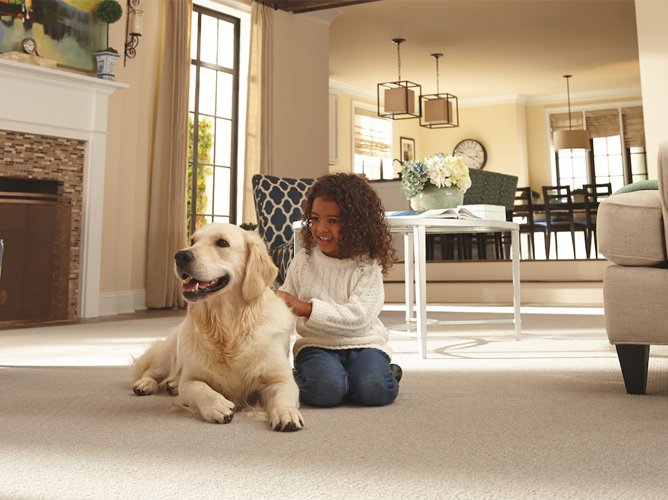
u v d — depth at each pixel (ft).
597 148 38.70
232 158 22.61
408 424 4.75
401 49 31.01
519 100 39.47
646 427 4.60
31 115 14.70
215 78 22.08
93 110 15.98
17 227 14.49
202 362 5.15
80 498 3.11
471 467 3.62
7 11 14.84
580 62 33.32
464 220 9.08
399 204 24.40
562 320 14.33
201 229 5.16
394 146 39.81
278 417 4.53
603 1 25.58
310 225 5.98
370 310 5.69
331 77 35.53
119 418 4.97
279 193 12.78
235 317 5.09
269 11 22.66
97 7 16.65
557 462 3.72
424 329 8.63
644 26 17.51
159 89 18.71
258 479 3.41
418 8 26.12
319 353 5.67
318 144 24.98
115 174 17.25
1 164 14.32
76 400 5.76
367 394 5.37
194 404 5.01
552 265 20.75
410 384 6.57
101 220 16.16
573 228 24.36
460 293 21.48
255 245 5.18
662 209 5.81
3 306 14.15
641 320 5.80
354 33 28.78
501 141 39.45
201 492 3.20
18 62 14.24
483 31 28.73
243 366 5.08
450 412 5.18
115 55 16.37
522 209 25.18
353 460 3.77
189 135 21.15
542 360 8.37
